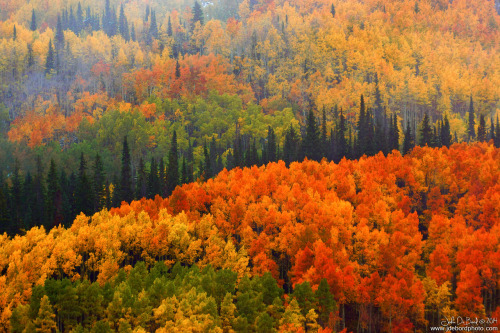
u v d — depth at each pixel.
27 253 88.25
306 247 81.88
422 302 76.31
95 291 66.31
